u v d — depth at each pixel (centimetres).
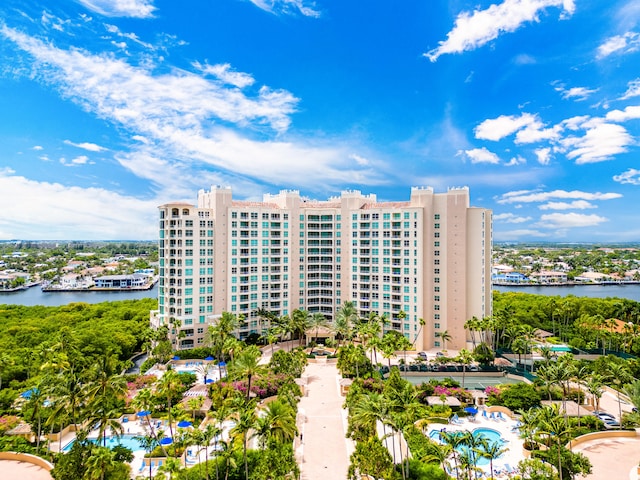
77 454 5762
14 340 12319
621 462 6756
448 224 13988
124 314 16662
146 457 6706
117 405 8294
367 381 9781
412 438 7100
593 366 10362
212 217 14125
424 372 11612
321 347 14162
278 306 15212
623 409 8919
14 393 8525
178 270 13388
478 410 9012
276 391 9500
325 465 6775
